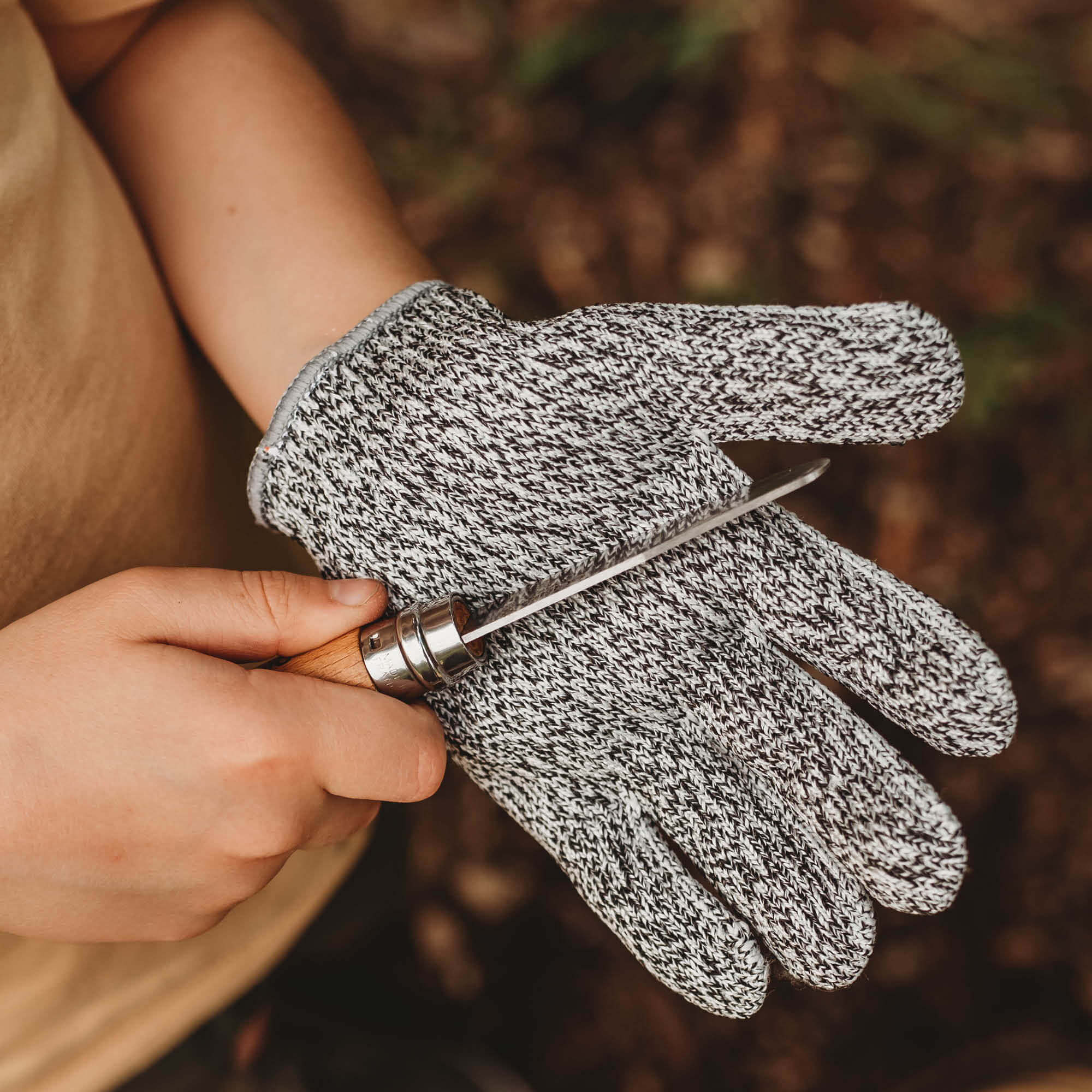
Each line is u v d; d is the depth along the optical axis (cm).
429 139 86
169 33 38
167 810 31
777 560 34
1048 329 76
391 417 34
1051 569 72
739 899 35
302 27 88
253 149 36
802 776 35
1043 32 86
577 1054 66
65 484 34
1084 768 68
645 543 33
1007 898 66
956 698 34
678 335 34
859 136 83
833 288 80
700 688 35
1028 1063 52
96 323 34
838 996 64
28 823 31
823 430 34
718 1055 64
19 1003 39
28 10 35
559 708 35
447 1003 68
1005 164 82
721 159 83
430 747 33
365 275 35
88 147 36
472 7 90
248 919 44
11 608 34
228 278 36
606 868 35
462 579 34
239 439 42
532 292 82
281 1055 60
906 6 86
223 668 32
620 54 86
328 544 35
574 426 34
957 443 75
